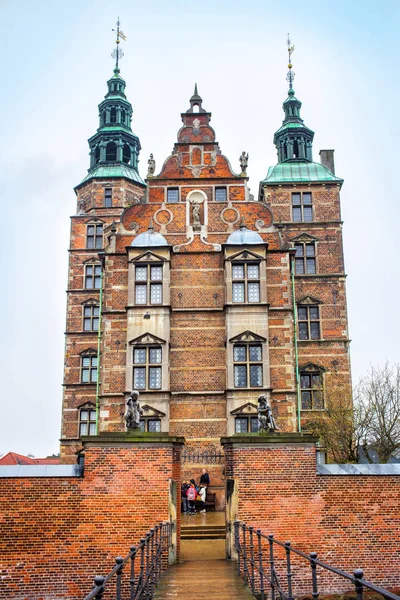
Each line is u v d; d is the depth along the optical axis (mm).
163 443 19016
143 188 50406
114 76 53500
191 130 37281
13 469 18828
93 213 48625
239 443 19359
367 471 19391
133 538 18391
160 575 16500
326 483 19109
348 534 18766
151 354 32562
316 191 44375
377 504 18969
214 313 33500
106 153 51719
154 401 31828
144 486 18734
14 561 18047
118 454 18922
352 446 36375
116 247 34875
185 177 36125
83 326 46062
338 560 18594
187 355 32906
